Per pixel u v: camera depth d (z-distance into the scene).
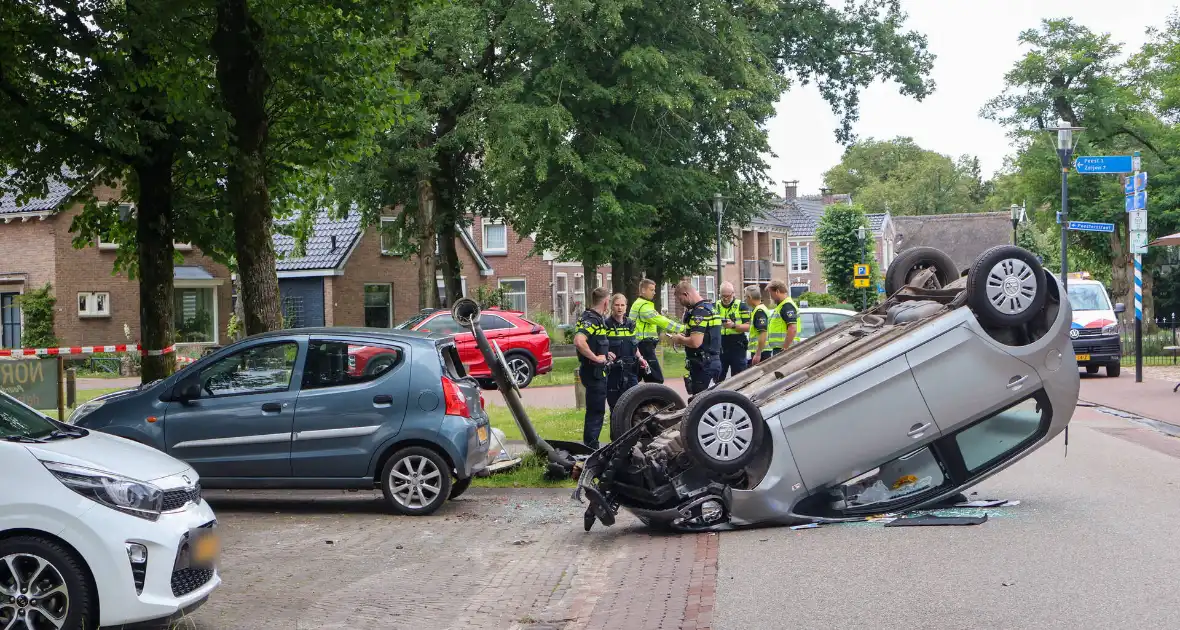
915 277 10.18
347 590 7.12
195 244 17.88
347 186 26.95
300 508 10.33
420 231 29.45
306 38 14.78
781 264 74.50
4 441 5.73
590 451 11.77
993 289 8.37
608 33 25.67
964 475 8.73
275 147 17.44
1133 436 13.92
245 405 9.80
